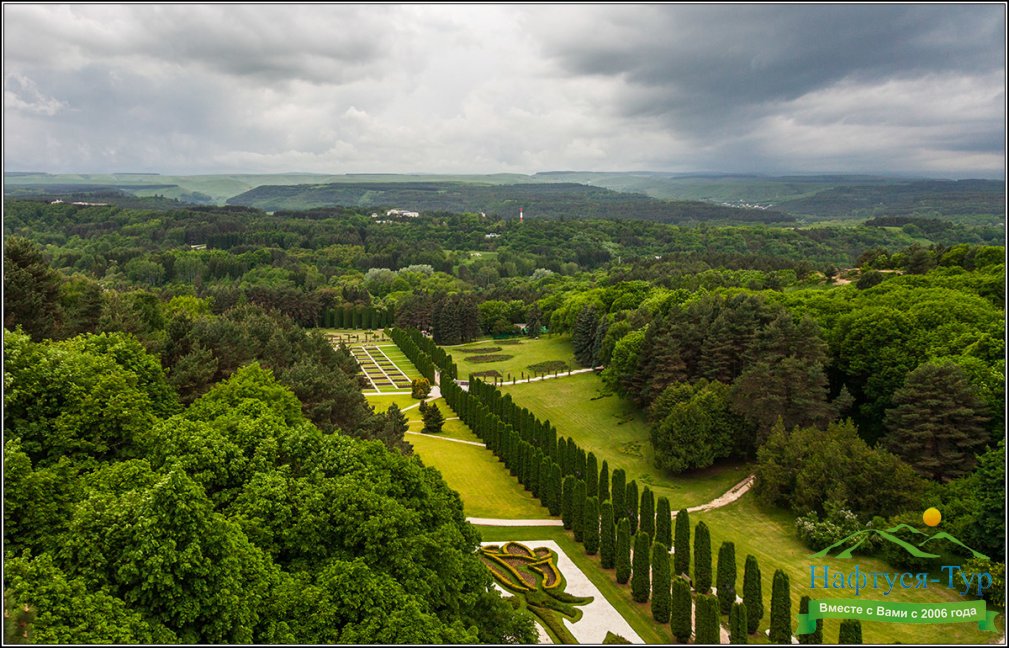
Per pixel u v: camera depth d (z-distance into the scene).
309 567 40.44
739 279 195.38
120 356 60.56
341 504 42.34
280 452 49.88
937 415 74.50
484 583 47.94
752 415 89.12
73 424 45.75
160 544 32.72
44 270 87.06
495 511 79.88
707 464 88.62
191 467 44.34
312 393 79.00
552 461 90.38
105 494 36.59
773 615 49.56
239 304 187.88
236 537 37.03
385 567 40.56
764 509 78.00
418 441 106.00
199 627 33.12
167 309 143.25
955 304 101.25
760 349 100.12
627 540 62.47
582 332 159.75
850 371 97.75
